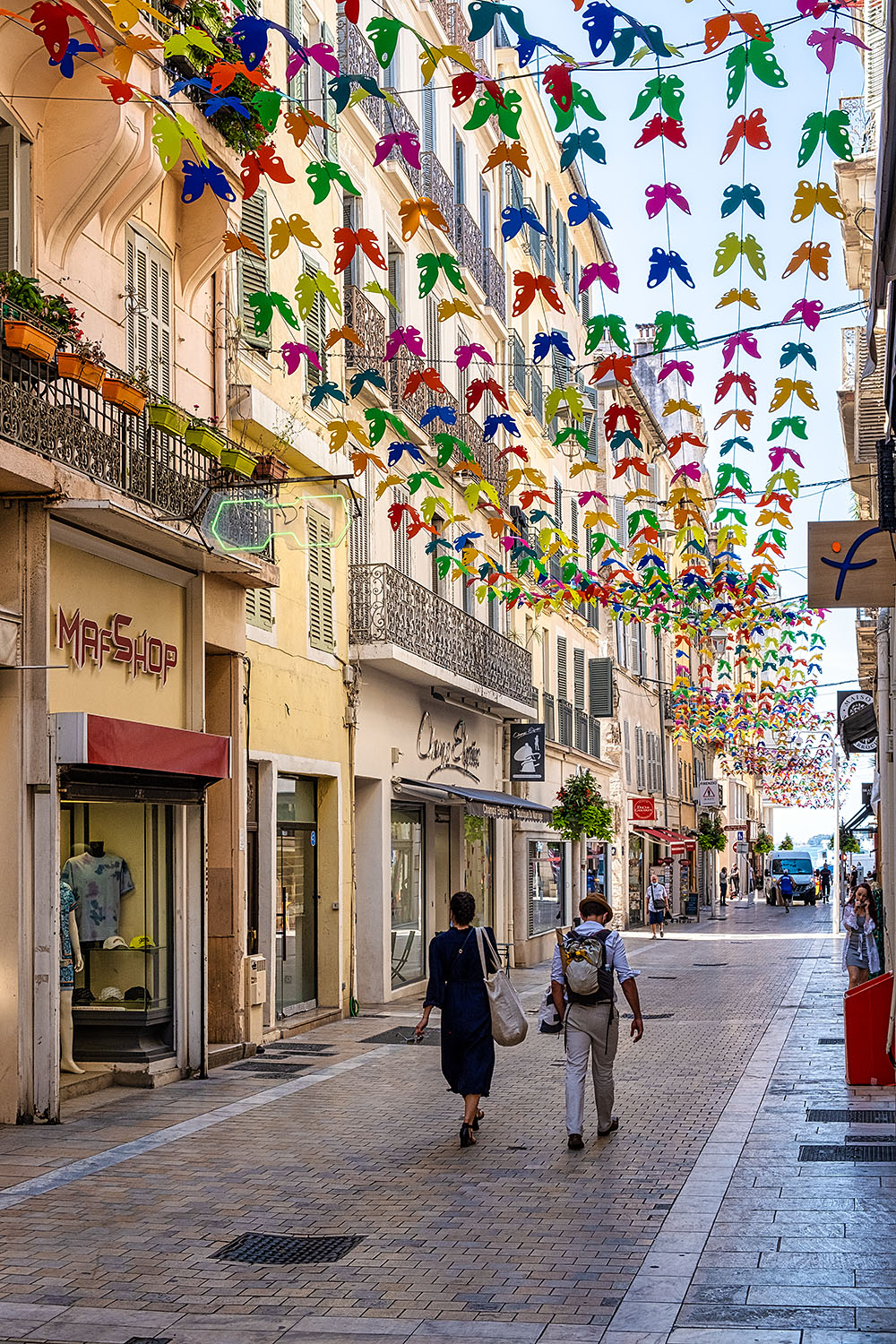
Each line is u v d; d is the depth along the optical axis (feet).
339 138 65.67
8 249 37.06
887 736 57.67
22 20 36.29
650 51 17.85
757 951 112.57
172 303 47.26
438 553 81.92
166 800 42.93
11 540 36.63
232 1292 21.59
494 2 17.40
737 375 25.59
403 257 76.38
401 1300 21.06
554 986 33.96
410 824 76.54
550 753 116.37
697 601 82.79
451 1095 41.22
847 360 66.44
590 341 24.95
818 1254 23.00
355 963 64.39
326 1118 37.11
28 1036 36.14
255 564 48.16
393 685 72.33
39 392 36.19
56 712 36.96
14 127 37.42
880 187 28.73
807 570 33.40
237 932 50.01
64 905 41.57
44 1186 28.84
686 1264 22.59
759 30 17.98
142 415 40.42
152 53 40.01
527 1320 19.95
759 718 127.65
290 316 25.36
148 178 41.78
